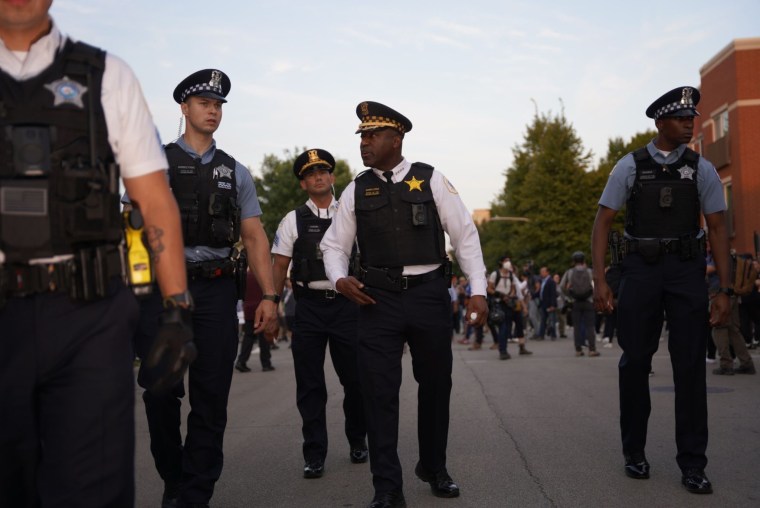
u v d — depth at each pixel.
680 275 5.04
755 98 29.42
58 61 2.38
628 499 4.65
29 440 2.34
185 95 4.82
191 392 4.54
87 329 2.33
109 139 2.41
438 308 4.70
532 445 6.27
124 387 2.37
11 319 2.29
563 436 6.61
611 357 15.19
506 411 8.03
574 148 53.34
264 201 67.06
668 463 5.54
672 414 7.56
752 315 13.70
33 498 2.40
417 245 4.67
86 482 2.28
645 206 5.11
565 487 4.96
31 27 2.38
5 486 2.35
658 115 5.11
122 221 2.45
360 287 4.57
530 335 26.00
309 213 6.21
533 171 54.44
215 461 4.55
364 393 4.64
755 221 29.28
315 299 5.95
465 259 4.85
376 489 4.51
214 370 4.53
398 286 4.62
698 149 34.09
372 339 4.63
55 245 2.31
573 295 15.59
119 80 2.44
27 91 2.34
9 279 2.28
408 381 11.20
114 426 2.33
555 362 14.16
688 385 4.91
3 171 2.30
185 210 4.61
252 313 11.07
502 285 16.20
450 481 4.85
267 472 5.69
